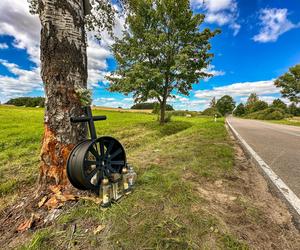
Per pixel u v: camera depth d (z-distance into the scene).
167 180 2.82
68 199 2.24
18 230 1.91
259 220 1.88
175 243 1.54
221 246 1.51
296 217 1.96
